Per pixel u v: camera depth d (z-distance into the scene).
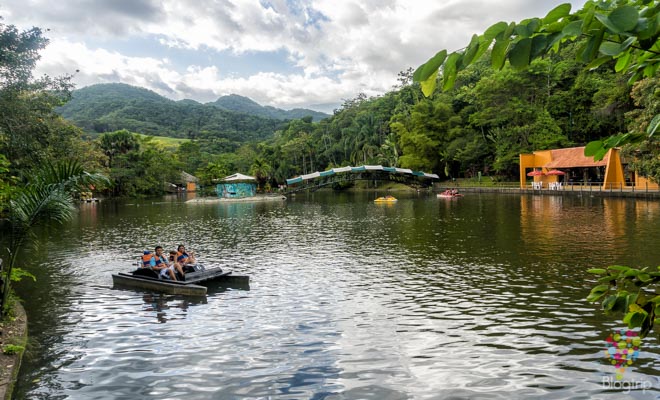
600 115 56.62
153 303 10.91
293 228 26.47
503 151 64.25
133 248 19.86
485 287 11.51
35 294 11.95
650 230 19.95
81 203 55.84
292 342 8.17
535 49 1.45
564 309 9.53
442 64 1.63
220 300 11.02
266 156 101.50
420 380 6.63
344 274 13.52
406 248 18.05
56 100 22.84
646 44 1.37
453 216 30.39
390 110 100.62
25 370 7.22
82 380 6.86
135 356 7.71
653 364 6.79
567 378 6.52
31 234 9.52
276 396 6.30
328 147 105.38
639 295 1.85
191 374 7.00
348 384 6.57
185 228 27.47
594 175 56.84
